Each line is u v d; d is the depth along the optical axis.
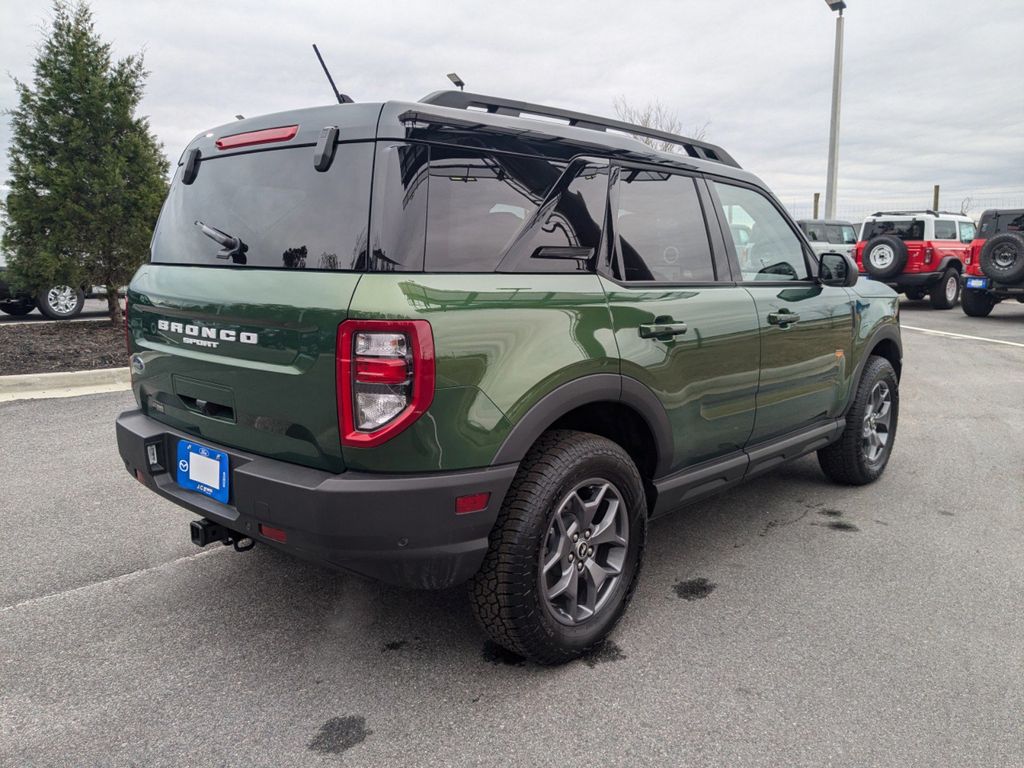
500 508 2.41
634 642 2.83
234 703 2.43
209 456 2.58
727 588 3.29
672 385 2.90
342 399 2.14
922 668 2.65
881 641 2.84
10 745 2.21
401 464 2.17
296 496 2.22
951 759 2.18
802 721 2.35
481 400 2.25
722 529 3.98
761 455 3.54
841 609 3.09
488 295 2.30
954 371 8.81
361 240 2.21
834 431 4.21
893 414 4.82
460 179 2.36
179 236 2.84
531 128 2.59
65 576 3.32
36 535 3.74
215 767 2.13
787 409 3.68
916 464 5.17
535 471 2.45
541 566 2.48
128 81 9.65
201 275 2.60
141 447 2.81
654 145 3.39
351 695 2.48
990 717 2.38
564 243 2.60
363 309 2.11
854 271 3.87
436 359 2.14
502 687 2.53
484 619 2.48
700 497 3.30
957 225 16.98
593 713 2.39
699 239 3.21
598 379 2.56
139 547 3.62
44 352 8.19
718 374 3.14
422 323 2.12
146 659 2.67
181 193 2.90
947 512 4.24
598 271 2.69
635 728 2.32
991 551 3.70
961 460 5.26
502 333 2.30
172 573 3.36
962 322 14.22
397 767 2.14
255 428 2.42
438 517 2.23
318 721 2.34
